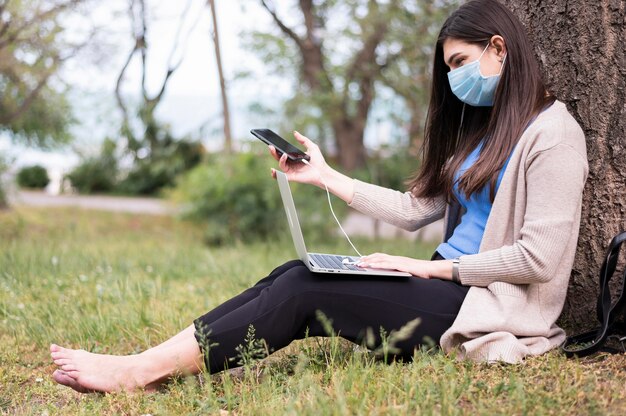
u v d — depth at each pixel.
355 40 9.83
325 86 10.36
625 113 2.72
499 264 2.37
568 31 2.81
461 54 2.56
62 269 5.30
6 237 9.09
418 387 2.15
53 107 11.51
